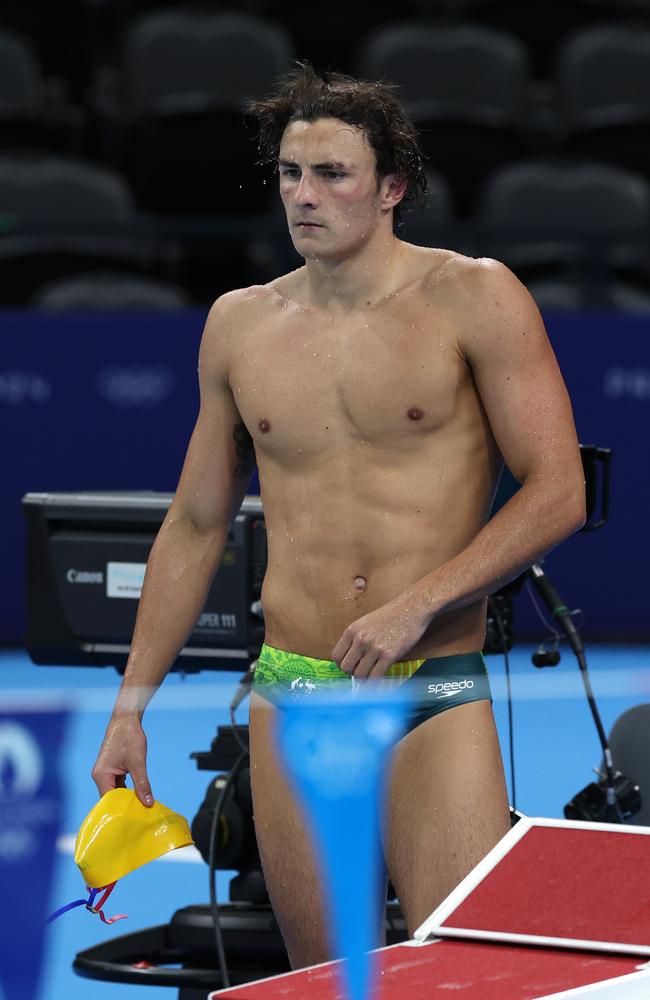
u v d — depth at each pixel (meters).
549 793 18.23
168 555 11.05
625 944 7.33
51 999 12.80
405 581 10.09
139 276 28.70
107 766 10.42
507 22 36.56
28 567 12.50
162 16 33.94
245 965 11.81
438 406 10.05
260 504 11.83
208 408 10.98
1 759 7.71
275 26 35.00
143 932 12.04
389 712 9.97
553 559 26.30
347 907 10.18
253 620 11.84
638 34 34.84
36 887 8.58
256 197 31.38
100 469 25.84
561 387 10.10
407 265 10.36
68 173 29.36
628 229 25.30
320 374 10.25
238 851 11.88
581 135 32.50
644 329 25.97
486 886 7.98
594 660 24.92
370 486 10.16
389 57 33.53
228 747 12.08
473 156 31.56
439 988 6.91
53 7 35.34
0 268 27.97
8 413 25.73
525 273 29.50
